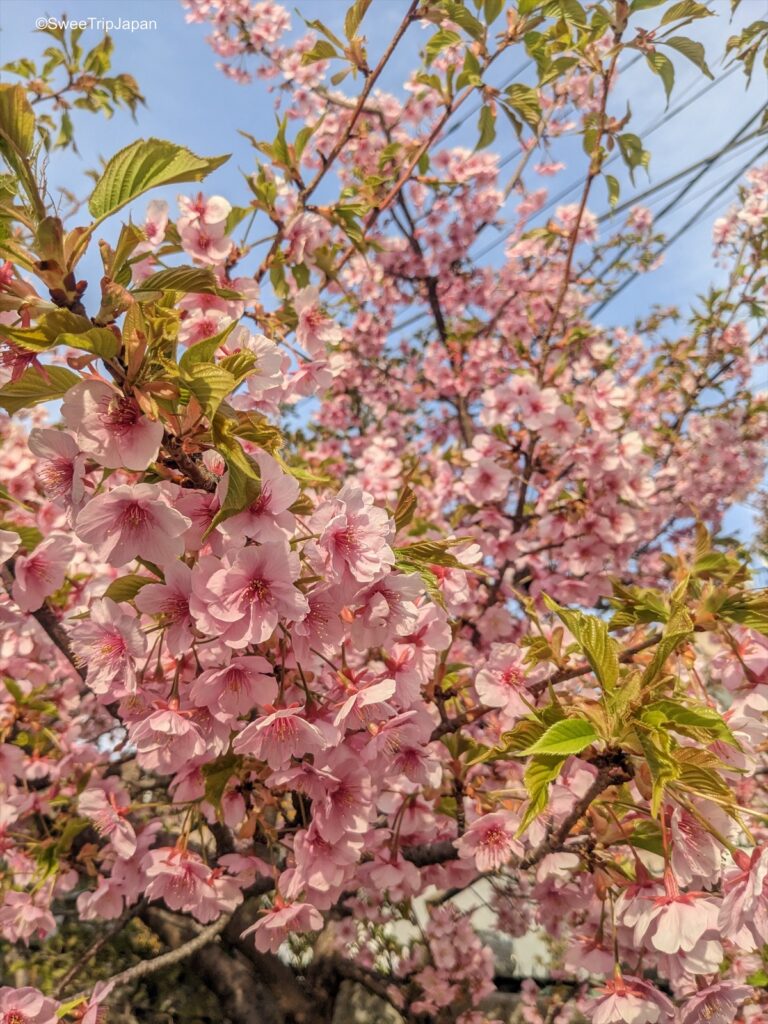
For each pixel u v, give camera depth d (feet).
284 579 5.09
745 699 6.79
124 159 4.40
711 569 7.09
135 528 4.84
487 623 14.65
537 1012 15.37
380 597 5.68
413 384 22.38
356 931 15.83
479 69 11.14
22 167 4.43
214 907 7.49
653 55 10.29
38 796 11.68
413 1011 14.25
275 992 15.30
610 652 5.60
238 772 6.93
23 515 11.82
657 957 7.04
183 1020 18.21
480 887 16.80
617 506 15.16
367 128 15.87
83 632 5.68
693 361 22.70
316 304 8.72
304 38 18.04
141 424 4.57
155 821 9.38
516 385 14.88
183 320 7.41
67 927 18.17
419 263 19.11
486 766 10.78
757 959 10.57
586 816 6.82
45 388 4.49
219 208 8.16
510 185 17.22
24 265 4.42
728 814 5.01
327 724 5.85
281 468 5.09
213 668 5.55
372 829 8.93
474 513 15.47
